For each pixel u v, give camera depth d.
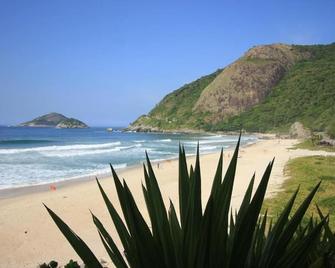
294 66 188.75
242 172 28.80
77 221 15.28
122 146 66.00
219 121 168.50
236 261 1.50
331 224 11.19
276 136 115.50
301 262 1.55
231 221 2.03
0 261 11.20
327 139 69.25
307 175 24.11
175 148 63.22
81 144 70.25
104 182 25.88
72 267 2.81
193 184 1.54
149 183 1.74
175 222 1.78
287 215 1.74
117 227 1.70
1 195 21.31
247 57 192.38
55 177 28.41
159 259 1.52
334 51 194.38
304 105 147.38
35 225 14.93
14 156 43.44
